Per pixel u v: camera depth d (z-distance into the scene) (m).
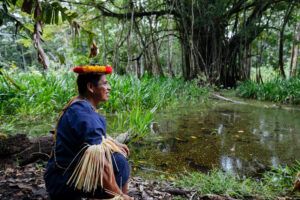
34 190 2.98
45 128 5.96
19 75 9.17
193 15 13.80
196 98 11.53
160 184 3.53
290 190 3.53
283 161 4.57
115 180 2.03
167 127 6.69
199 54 14.77
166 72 20.00
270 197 3.24
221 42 15.24
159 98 9.32
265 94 11.93
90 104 2.03
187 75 15.30
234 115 8.45
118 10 14.86
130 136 5.22
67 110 2.02
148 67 14.91
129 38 13.46
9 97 6.97
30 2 3.22
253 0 15.25
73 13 3.47
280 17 17.09
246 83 13.68
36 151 3.96
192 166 4.33
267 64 23.62
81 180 1.88
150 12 13.98
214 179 3.53
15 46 20.48
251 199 3.20
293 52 17.70
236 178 3.91
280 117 8.23
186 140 5.65
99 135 1.93
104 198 2.01
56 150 2.03
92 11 13.38
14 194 2.91
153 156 4.70
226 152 4.98
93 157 1.86
